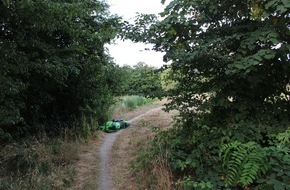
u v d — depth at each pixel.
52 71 7.27
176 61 5.13
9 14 5.71
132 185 5.39
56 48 7.89
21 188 5.07
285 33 4.69
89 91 10.24
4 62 5.80
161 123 10.02
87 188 5.36
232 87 5.35
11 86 5.89
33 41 6.83
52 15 5.82
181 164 4.77
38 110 8.72
